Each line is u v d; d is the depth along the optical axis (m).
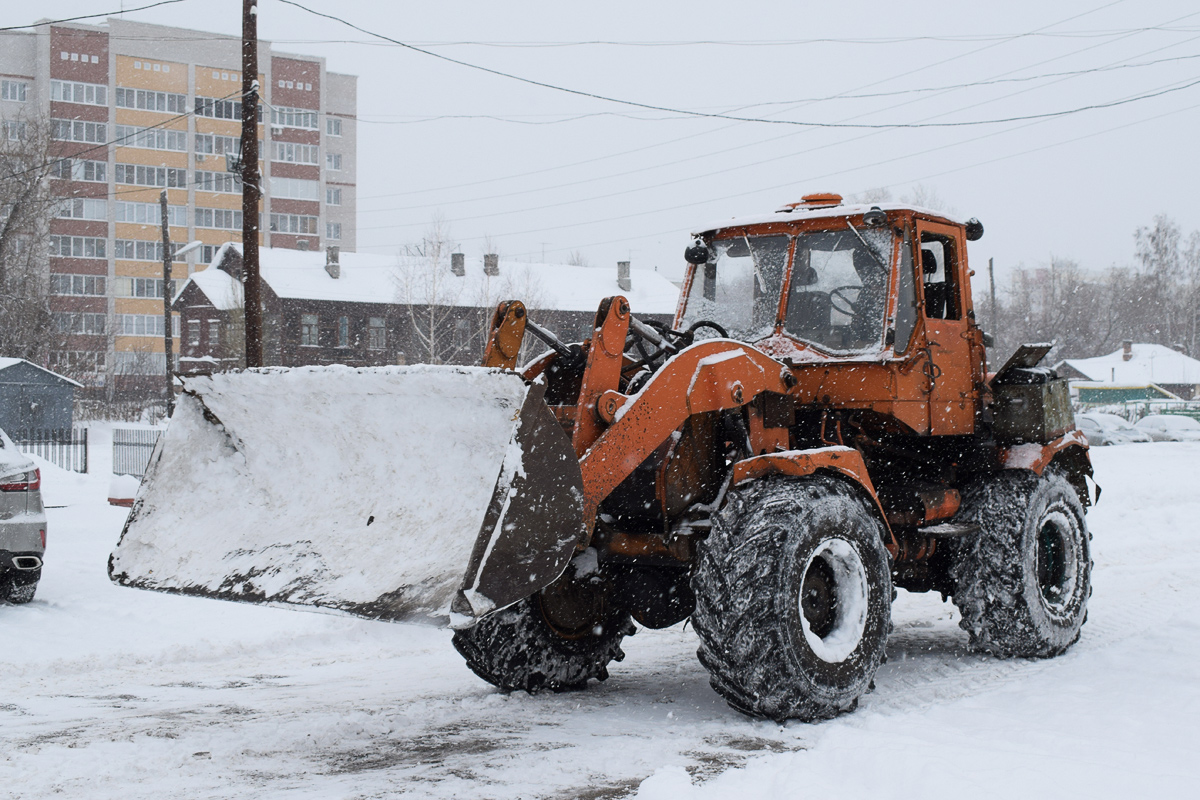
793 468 4.68
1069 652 6.07
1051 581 6.20
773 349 5.56
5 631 7.26
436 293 42.34
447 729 4.61
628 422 4.55
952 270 6.00
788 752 4.06
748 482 4.77
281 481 4.42
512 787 3.75
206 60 70.12
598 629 5.53
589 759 4.09
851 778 3.67
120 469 22.59
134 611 8.07
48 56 66.06
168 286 30.64
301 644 7.28
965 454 6.22
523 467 3.92
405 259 44.62
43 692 5.64
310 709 5.10
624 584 5.34
